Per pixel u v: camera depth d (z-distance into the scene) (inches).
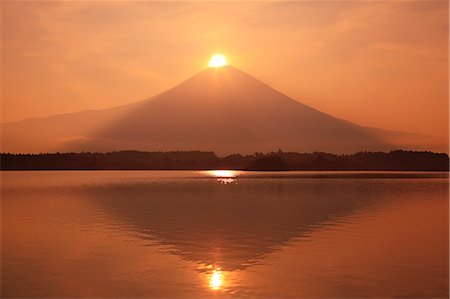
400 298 650.2
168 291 674.8
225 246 984.3
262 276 746.8
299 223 1342.3
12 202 2076.8
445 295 660.7
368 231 1185.4
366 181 4377.5
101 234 1146.7
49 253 911.7
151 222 1365.7
